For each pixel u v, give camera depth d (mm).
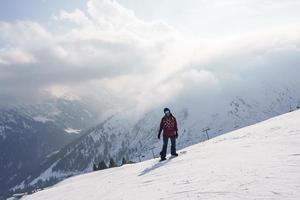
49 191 25047
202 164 16281
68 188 23203
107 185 18438
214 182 11625
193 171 14953
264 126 28047
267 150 15836
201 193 10500
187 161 18906
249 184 10305
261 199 8703
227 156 16812
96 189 18062
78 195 17703
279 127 23828
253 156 14992
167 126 23094
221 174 12680
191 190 11219
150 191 12914
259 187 9750
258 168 12242
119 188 16016
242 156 15648
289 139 17656
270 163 12703
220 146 22000
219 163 15227
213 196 9852
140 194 12812
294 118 28469
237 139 23750
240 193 9555
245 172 12047
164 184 13695
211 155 18734
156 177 16203
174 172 16203
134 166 25703
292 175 10406
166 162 21250
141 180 16609
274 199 8523
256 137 21844
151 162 24797
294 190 8922
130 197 12719
